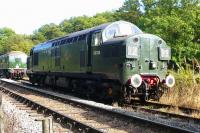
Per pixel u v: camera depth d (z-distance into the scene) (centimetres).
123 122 1238
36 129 1134
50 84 2720
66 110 1541
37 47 3130
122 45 1622
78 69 2084
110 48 1717
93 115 1398
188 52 3284
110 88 1747
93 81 1922
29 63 3369
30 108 1691
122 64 1623
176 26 3297
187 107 1544
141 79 1586
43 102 1850
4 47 9412
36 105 1653
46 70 2773
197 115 1378
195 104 1589
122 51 1620
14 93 2269
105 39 1809
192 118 1252
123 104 1716
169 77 1691
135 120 1214
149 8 4009
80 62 2050
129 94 1655
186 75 1848
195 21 3550
